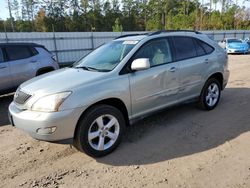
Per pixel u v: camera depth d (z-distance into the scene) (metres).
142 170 3.81
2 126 5.82
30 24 65.56
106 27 67.94
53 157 4.28
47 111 3.77
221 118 5.71
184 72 5.32
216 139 4.70
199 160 4.01
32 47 8.55
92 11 67.12
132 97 4.49
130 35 5.48
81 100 3.89
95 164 4.02
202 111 6.15
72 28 64.44
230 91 8.13
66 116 3.78
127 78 4.41
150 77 4.70
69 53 21.75
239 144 4.48
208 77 5.92
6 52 7.80
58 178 3.70
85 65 4.93
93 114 4.02
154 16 69.44
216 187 3.35
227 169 3.74
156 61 4.92
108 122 4.27
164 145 4.54
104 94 4.11
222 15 59.44
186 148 4.41
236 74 11.46
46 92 3.88
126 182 3.54
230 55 22.66
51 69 8.93
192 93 5.67
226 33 35.78
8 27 64.00
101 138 4.17
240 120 5.56
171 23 57.75
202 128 5.20
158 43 5.06
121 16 70.31
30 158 4.28
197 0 62.84
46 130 3.76
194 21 54.72
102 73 4.34
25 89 4.18
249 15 61.03
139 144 4.60
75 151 4.45
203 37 6.07
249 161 3.93
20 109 4.11
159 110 5.03
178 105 5.44
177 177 3.59
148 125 5.41
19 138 5.09
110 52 4.98
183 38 5.57
